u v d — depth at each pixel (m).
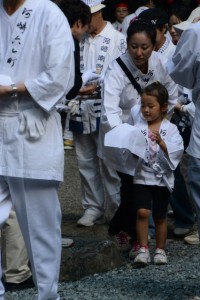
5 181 4.92
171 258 6.70
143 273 6.23
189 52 5.29
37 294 5.47
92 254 6.20
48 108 4.79
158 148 6.37
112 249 6.37
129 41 6.41
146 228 6.41
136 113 6.48
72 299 5.53
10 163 4.85
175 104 6.72
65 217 8.13
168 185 6.41
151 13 7.37
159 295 5.64
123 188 6.65
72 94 6.52
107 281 6.00
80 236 7.36
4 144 4.87
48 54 4.78
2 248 5.79
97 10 7.52
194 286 5.86
